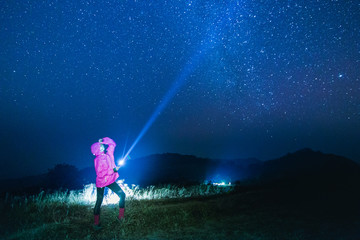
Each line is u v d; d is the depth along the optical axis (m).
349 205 7.54
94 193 9.45
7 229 5.97
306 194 8.73
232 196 9.03
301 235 5.57
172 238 5.68
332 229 5.87
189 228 6.30
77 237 5.69
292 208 7.55
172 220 6.69
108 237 5.73
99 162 6.32
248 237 5.64
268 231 5.95
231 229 6.18
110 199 8.80
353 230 5.75
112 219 6.60
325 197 8.32
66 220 6.48
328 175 11.51
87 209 7.46
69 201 8.40
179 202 8.56
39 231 5.80
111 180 6.34
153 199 9.23
